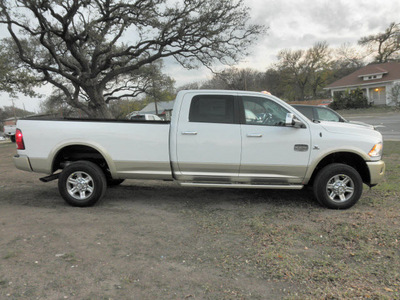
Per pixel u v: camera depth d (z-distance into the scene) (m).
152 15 19.80
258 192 6.08
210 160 4.96
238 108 5.00
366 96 40.28
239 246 3.66
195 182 5.10
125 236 3.97
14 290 2.75
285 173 4.96
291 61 54.56
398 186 6.03
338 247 3.58
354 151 4.82
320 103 41.09
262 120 5.01
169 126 5.04
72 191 5.23
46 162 5.20
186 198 5.74
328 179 4.87
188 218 4.64
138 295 2.71
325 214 4.70
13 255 3.40
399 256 3.32
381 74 39.81
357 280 2.90
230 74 24.38
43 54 25.86
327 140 4.84
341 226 4.16
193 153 4.98
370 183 4.99
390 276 2.95
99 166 5.59
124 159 5.12
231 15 19.48
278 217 4.60
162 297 2.69
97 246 3.67
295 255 3.40
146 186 6.68
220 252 3.52
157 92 32.50
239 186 5.02
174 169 5.07
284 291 2.76
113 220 4.56
